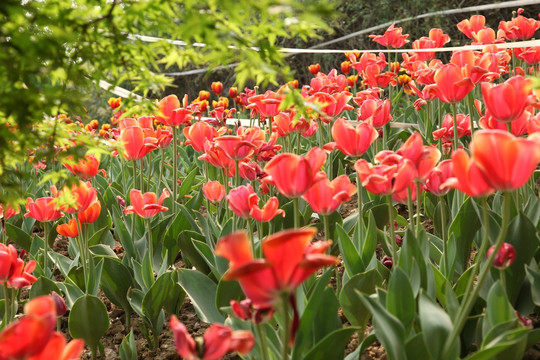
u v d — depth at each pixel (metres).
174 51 1.81
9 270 2.07
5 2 1.52
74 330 2.59
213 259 2.89
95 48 1.79
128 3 1.70
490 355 1.57
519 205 2.52
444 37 4.84
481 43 4.59
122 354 2.52
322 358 1.84
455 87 2.69
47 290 2.79
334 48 13.05
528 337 1.86
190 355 1.30
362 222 2.58
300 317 1.96
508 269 2.26
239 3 1.34
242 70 1.73
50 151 1.89
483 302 2.23
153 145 3.40
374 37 5.50
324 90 4.09
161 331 2.98
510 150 1.40
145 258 2.86
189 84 14.59
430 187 2.26
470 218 2.54
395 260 2.14
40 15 1.59
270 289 1.26
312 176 1.87
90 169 3.14
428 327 1.71
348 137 2.36
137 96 2.04
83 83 1.74
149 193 2.90
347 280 2.41
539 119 2.10
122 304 3.04
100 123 11.17
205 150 3.13
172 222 3.32
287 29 1.69
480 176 1.52
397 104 5.59
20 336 1.07
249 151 2.78
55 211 2.89
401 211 3.96
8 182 1.97
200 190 3.93
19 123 1.63
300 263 1.23
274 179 1.88
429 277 2.25
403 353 1.71
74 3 1.74
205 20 1.43
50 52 1.52
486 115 2.38
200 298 2.62
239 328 2.04
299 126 3.42
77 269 3.10
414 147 1.94
